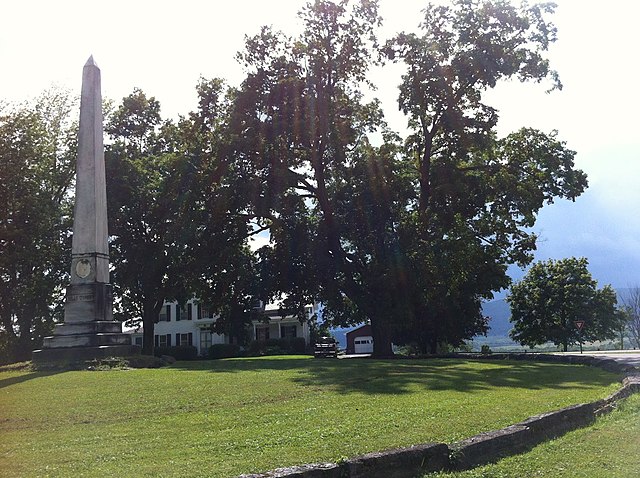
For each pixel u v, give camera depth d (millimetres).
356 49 34312
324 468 6129
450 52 33469
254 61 34562
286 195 35438
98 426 9984
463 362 26375
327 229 35500
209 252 35844
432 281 33656
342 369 21016
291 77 33750
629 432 9586
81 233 24766
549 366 23828
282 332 66188
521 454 8070
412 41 33312
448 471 7148
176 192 36375
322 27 34281
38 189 39156
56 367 21453
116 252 42812
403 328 41938
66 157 44000
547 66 33594
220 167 34125
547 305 63531
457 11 33375
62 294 44500
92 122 25375
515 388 15383
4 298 42625
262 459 7230
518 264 38344
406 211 36594
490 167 35688
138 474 6664
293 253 35656
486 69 32312
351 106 35406
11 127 38000
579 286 63344
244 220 36188
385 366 22781
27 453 7914
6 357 41719
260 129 33250
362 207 34875
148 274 40875
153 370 20672
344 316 40719
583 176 34938
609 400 12297
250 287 36938
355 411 11055
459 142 34375
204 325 66688
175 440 8602
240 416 10695
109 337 24250
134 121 46781
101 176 25578
